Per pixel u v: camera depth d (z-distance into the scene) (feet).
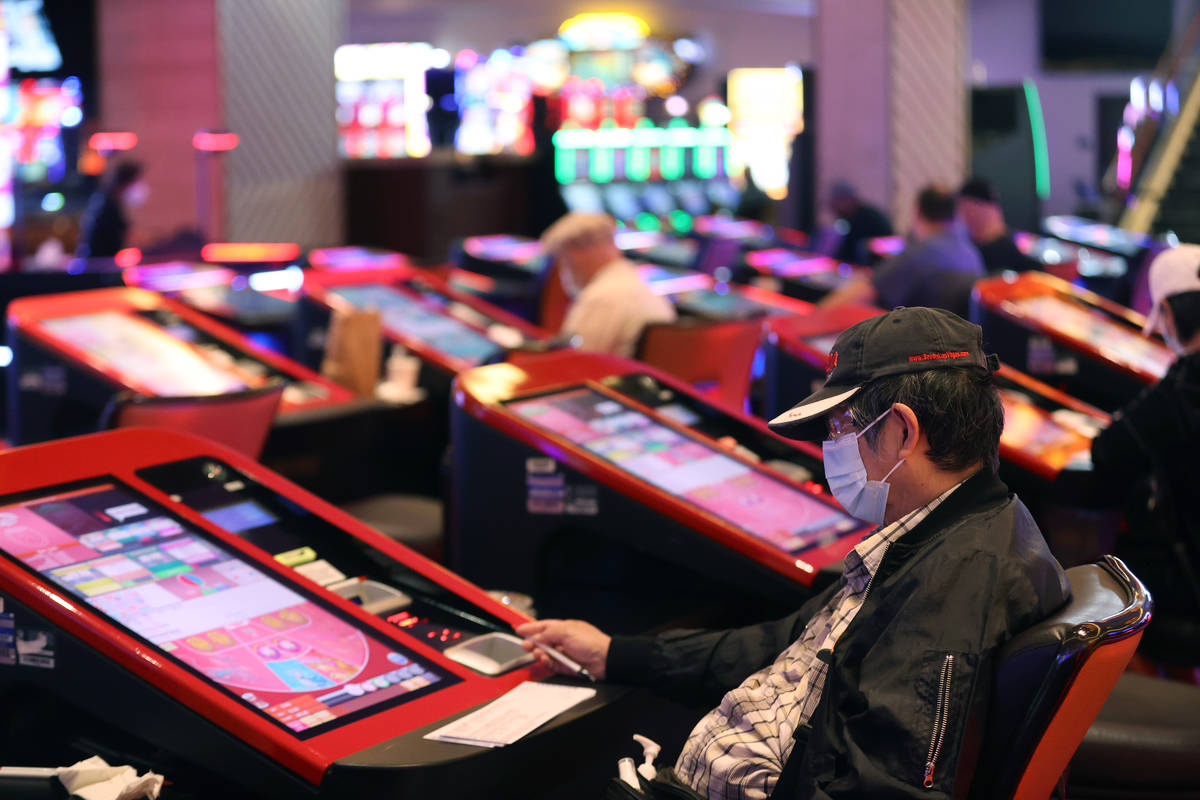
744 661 5.82
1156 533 9.34
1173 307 9.15
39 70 30.60
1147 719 6.97
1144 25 58.54
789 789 4.89
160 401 9.53
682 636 6.02
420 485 14.48
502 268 26.86
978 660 4.48
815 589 7.27
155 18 30.42
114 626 5.30
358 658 5.70
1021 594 4.63
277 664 5.46
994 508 4.88
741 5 62.80
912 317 4.98
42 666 5.34
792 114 61.62
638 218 50.39
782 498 8.23
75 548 5.82
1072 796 6.82
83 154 27.84
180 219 30.81
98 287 20.43
